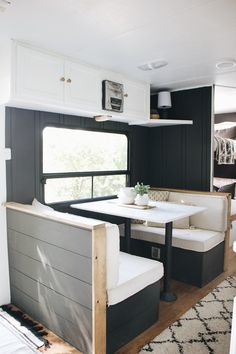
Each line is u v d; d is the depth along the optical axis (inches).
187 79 128.1
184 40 84.8
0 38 83.3
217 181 188.5
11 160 102.0
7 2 63.3
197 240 110.8
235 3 63.9
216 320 88.0
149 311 83.9
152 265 84.5
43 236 80.4
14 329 80.9
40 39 83.9
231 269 130.1
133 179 154.3
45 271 80.6
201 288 110.5
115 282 70.6
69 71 98.6
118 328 73.6
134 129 153.3
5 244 95.9
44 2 63.4
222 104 183.5
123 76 120.0
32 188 108.7
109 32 79.0
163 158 157.3
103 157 139.6
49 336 77.9
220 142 172.6
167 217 92.4
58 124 116.5
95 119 126.6
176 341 77.8
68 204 122.5
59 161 120.0
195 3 64.0
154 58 100.4
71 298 72.6
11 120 101.5
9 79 84.3
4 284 95.7
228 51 94.0
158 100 147.4
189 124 146.1
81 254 68.9
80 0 62.5
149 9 66.5
